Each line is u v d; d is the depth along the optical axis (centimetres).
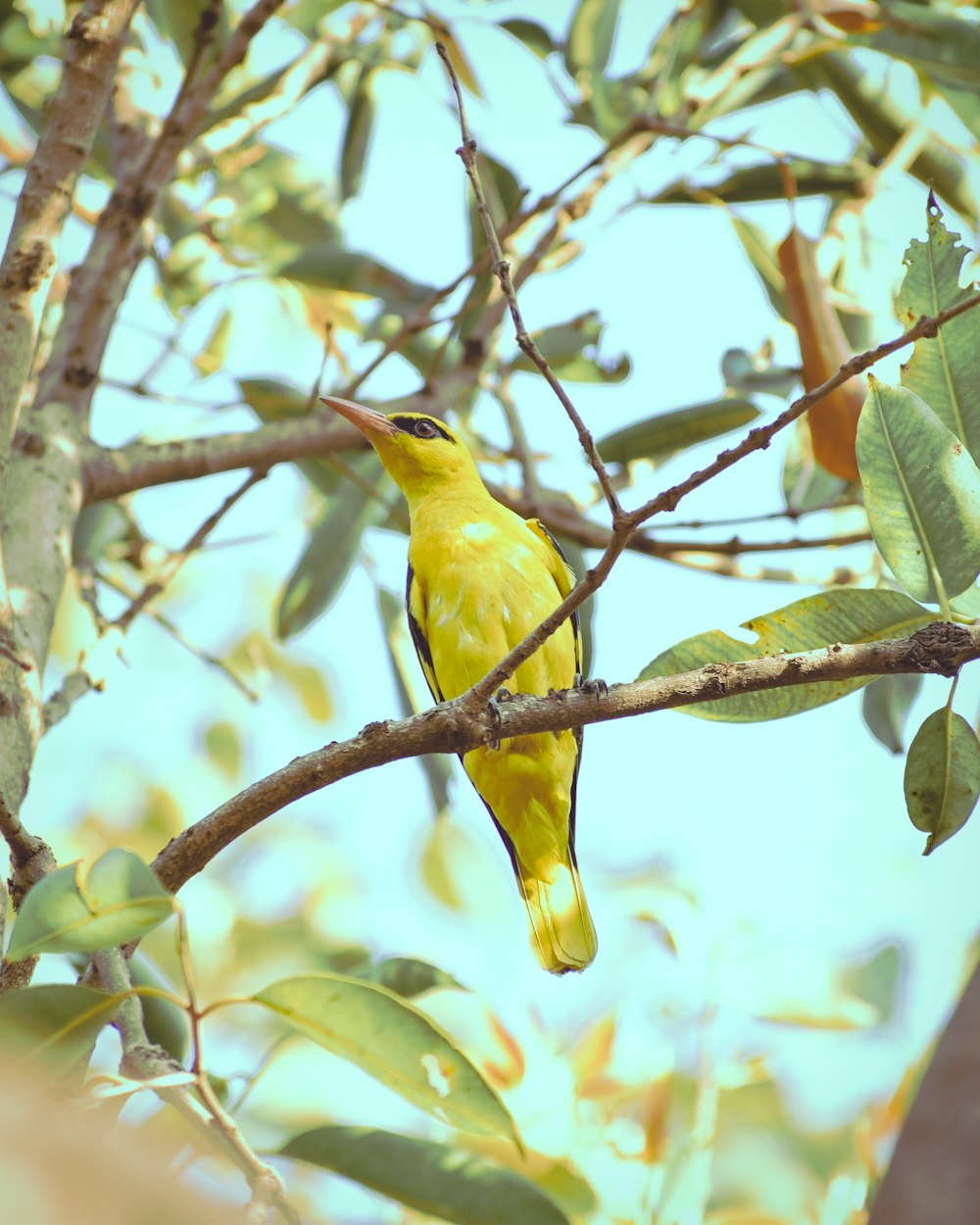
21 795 738
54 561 896
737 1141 1012
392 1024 564
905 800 678
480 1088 569
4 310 805
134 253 1079
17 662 741
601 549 1216
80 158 848
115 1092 493
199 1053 519
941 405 691
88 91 859
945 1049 356
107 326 1060
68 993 522
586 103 1303
